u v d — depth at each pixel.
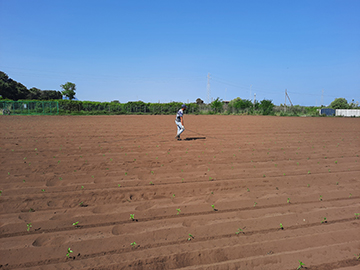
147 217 4.17
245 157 8.29
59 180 5.86
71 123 20.83
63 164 7.22
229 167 7.06
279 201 4.84
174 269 2.94
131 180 5.91
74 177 6.07
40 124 19.64
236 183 5.77
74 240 3.50
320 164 7.53
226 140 11.84
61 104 39.41
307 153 9.04
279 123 22.27
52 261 3.07
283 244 3.45
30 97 57.94
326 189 5.48
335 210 4.48
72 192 5.14
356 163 7.70
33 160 7.66
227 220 4.09
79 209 4.43
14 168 6.77
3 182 5.68
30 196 4.93
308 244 3.46
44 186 5.46
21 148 9.51
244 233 3.71
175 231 3.75
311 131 15.99
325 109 44.41
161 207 4.54
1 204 4.57
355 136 13.76
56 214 4.24
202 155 8.54
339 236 3.66
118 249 3.31
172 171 6.64
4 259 3.09
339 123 23.05
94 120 24.94
